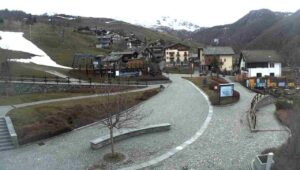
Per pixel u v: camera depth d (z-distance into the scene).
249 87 60.56
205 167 23.80
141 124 34.75
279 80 62.69
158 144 28.64
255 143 28.39
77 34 143.62
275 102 44.53
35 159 25.88
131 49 126.75
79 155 26.48
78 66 76.81
